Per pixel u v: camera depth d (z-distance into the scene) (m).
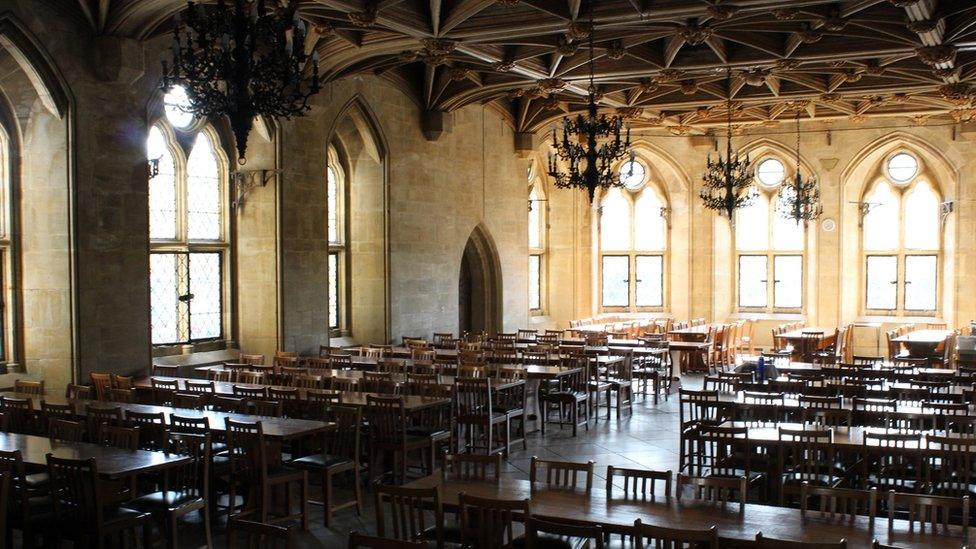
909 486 9.13
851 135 29.56
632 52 18.80
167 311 16.95
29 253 14.21
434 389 13.08
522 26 16.03
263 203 18.36
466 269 27.73
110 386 13.12
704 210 30.84
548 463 7.77
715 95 24.00
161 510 8.20
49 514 7.86
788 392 13.49
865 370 15.75
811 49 18.39
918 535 6.38
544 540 7.18
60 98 13.80
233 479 9.42
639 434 15.46
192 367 16.92
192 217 17.55
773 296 31.06
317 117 19.53
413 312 23.20
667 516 6.80
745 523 6.63
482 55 18.48
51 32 13.55
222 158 18.16
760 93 23.69
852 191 29.97
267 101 9.51
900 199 29.59
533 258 30.75
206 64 9.34
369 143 21.81
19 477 7.61
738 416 12.55
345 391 13.34
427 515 10.20
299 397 11.65
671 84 22.61
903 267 29.64
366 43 17.70
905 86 22.09
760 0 14.50
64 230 14.04
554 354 19.16
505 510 6.45
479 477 8.00
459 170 25.19
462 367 15.36
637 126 28.94
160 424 9.27
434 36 16.58
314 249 19.58
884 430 10.12
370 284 22.25
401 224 22.61
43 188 14.09
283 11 9.79
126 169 14.90
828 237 29.95
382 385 13.27
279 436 9.52
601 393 19.91
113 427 9.01
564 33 17.47
